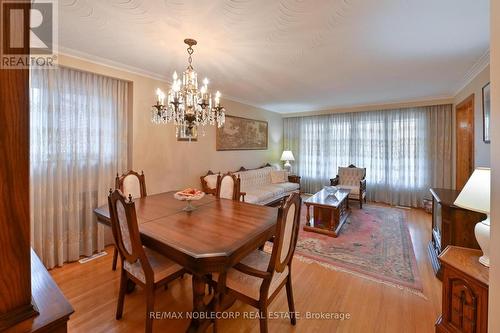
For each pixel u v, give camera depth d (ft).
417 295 6.82
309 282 7.50
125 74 9.88
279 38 7.25
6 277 2.17
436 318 5.91
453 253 5.27
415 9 5.78
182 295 6.84
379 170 17.78
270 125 20.45
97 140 9.41
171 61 9.12
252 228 5.71
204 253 4.42
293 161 21.80
